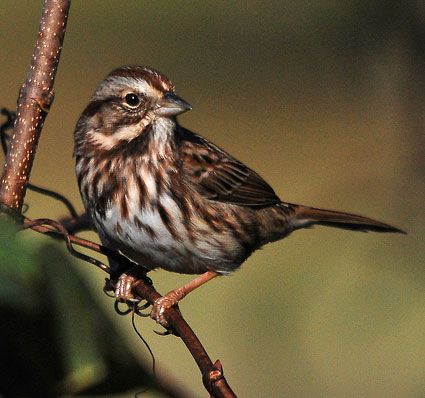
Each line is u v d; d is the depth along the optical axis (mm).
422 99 12383
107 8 28312
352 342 8797
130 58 26625
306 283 8828
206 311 15500
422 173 11648
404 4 12695
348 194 11562
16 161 5297
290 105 24531
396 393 10258
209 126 25297
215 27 25359
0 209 4730
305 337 8656
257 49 24312
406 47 12656
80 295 3031
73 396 3227
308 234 10211
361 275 9156
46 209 21453
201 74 25688
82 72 27016
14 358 3211
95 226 8852
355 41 15055
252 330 8547
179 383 3268
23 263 2818
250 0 18484
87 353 3135
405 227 11039
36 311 2951
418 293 8953
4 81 26891
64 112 25750
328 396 10430
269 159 23953
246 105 25375
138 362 3168
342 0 16047
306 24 17984
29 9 29016
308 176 23016
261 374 10164
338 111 23219
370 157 11898
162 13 26938
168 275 18031
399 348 8984
